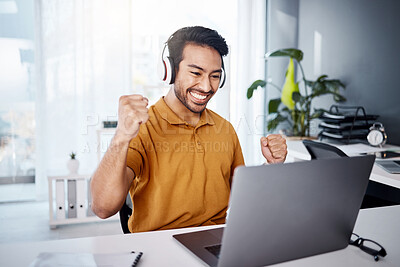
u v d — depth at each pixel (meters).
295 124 3.22
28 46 3.44
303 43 3.54
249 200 0.68
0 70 3.41
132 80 3.64
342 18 2.99
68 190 2.78
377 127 2.32
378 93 2.65
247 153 3.99
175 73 1.26
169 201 1.21
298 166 0.71
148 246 0.91
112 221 2.94
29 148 3.51
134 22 3.63
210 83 1.27
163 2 3.68
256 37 3.97
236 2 3.88
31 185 3.55
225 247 0.70
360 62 2.81
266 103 4.02
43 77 3.40
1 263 0.81
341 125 2.47
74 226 2.83
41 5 3.34
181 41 1.24
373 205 1.94
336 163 0.76
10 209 3.18
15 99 3.45
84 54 3.47
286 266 0.80
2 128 3.45
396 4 2.47
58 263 0.79
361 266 0.82
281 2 3.76
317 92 3.01
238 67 3.95
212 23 3.84
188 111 1.29
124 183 1.08
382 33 2.59
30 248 0.89
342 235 0.85
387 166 1.86
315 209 0.77
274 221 0.73
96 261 0.80
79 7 3.43
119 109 1.00
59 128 3.48
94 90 3.55
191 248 0.88
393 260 0.85
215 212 1.27
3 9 3.38
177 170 1.22
